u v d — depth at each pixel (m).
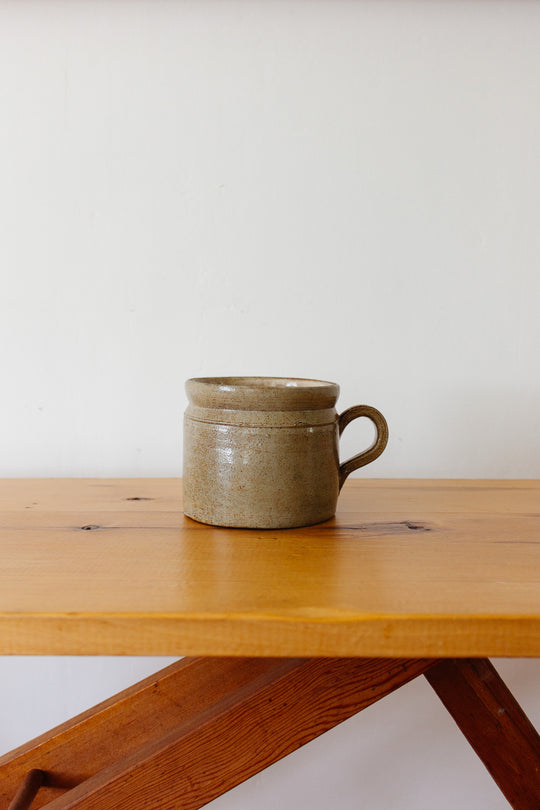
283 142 0.85
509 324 0.89
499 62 0.85
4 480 0.82
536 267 0.88
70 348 0.87
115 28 0.83
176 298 0.87
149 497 0.73
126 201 0.85
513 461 0.91
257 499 0.58
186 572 0.49
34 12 0.82
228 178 0.85
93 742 0.67
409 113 0.85
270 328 0.87
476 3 0.84
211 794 0.54
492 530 0.61
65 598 0.44
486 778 0.98
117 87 0.83
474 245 0.87
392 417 0.89
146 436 0.89
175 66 0.83
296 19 0.83
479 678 0.59
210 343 0.87
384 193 0.86
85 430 0.88
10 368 0.87
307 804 0.98
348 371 0.88
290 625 0.42
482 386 0.89
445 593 0.46
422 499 0.72
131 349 0.87
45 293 0.86
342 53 0.84
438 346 0.88
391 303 0.87
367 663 0.54
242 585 0.47
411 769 0.99
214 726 0.54
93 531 0.59
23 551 0.54
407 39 0.84
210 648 0.42
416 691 0.98
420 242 0.87
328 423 0.60
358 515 0.65
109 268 0.86
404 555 0.54
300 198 0.85
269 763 0.54
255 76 0.84
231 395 0.57
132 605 0.43
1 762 0.68
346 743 0.98
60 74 0.83
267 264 0.86
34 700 0.95
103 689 0.95
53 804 0.55
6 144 0.83
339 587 0.47
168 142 0.84
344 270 0.87
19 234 0.85
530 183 0.87
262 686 0.54
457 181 0.86
